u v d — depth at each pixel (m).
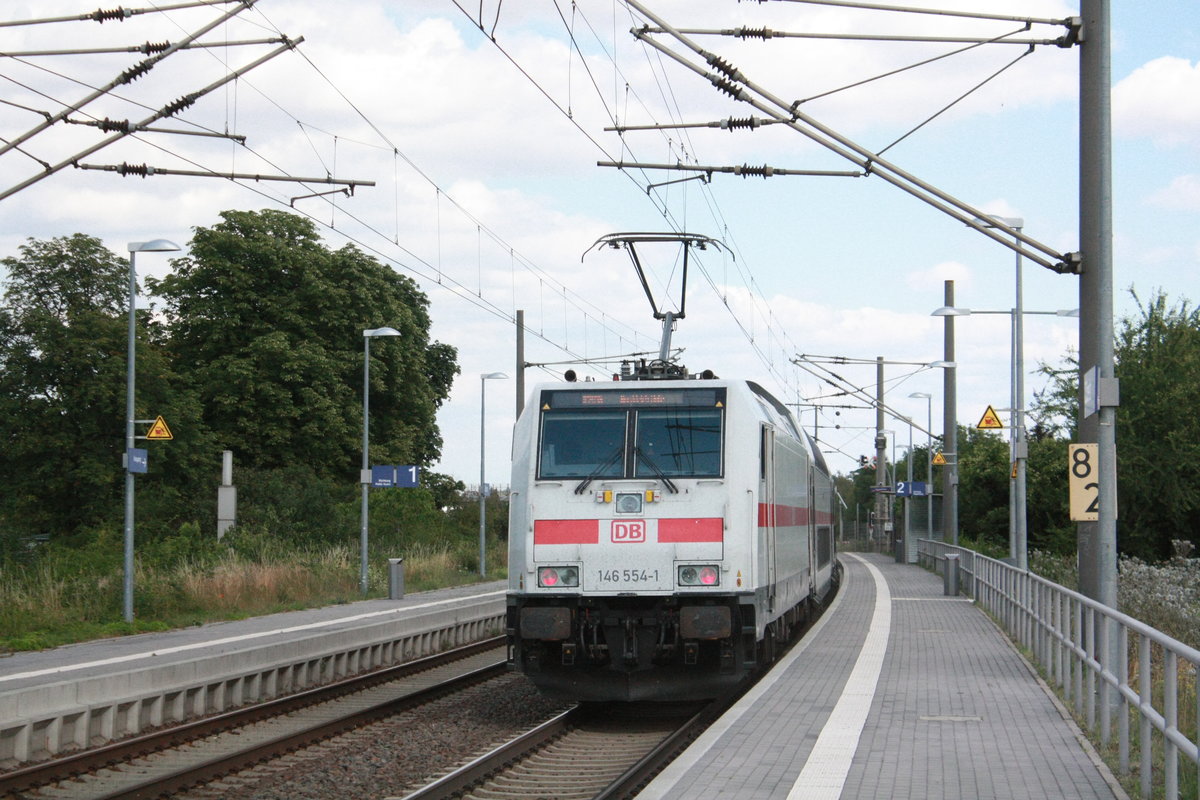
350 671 21.67
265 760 13.64
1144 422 37.50
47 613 24.53
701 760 10.72
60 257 43.28
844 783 9.80
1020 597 20.88
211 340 50.75
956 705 13.88
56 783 12.63
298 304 52.09
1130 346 38.69
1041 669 17.16
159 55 14.49
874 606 30.45
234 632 24.11
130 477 25.61
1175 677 8.29
